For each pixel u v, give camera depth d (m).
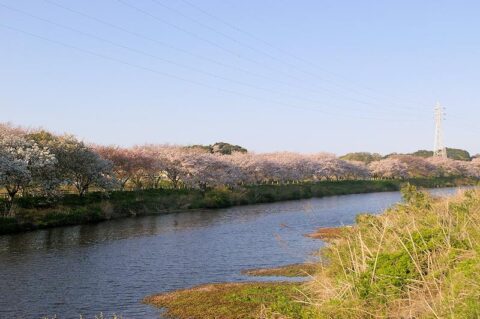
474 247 11.28
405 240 13.45
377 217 20.45
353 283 11.94
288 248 32.03
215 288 21.50
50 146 49.56
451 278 10.06
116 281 23.52
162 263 27.91
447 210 15.29
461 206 16.36
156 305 19.14
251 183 95.06
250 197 75.19
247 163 93.44
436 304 9.43
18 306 19.20
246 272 25.27
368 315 10.38
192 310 17.92
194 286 22.36
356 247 15.78
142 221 48.97
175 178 77.69
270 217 52.66
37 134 53.31
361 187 103.38
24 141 46.50
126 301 19.91
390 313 10.06
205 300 19.28
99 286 22.48
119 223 47.16
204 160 79.25
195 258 29.36
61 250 32.03
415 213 17.95
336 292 12.26
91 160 53.84
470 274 9.70
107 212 51.00
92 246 33.69
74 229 42.31
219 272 25.45
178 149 85.00
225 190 74.56
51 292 21.39
